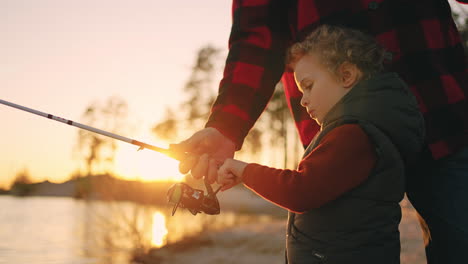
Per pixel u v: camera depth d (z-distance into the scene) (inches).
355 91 52.9
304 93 58.0
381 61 56.2
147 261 386.0
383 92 52.1
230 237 474.0
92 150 964.0
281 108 1052.5
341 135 51.0
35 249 526.9
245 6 71.8
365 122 50.9
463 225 57.3
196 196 63.4
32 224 879.1
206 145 67.1
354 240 50.8
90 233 575.8
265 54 70.1
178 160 65.4
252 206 1006.4
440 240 59.8
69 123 66.2
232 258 367.6
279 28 70.9
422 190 60.9
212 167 63.8
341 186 50.3
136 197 438.9
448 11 65.6
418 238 321.1
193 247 421.4
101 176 461.1
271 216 776.9
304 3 66.6
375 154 50.5
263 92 70.1
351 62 54.4
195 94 771.4
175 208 64.1
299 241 53.8
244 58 70.1
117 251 411.8
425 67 60.4
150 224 418.9
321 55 55.5
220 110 68.5
